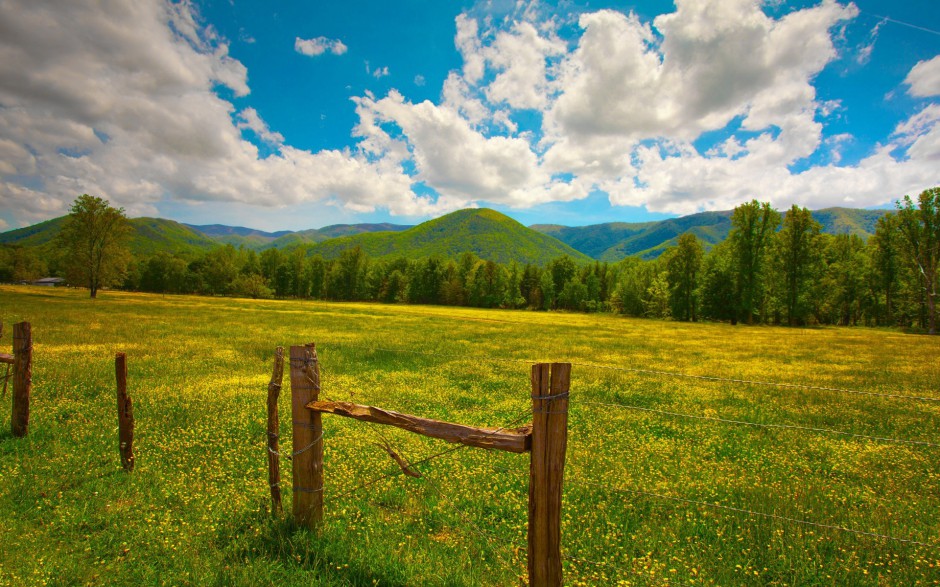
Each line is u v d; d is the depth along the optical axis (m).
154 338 23.34
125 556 4.29
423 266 135.38
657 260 95.12
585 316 86.19
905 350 28.17
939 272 59.09
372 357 18.92
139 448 7.18
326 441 7.78
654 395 13.09
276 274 141.25
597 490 6.13
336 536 4.70
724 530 5.06
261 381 13.14
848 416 10.95
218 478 6.22
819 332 49.84
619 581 3.96
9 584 3.68
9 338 21.14
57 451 6.82
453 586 3.88
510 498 5.71
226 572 3.96
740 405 12.00
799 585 4.13
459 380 14.40
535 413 3.33
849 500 5.98
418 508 5.43
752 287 68.06
